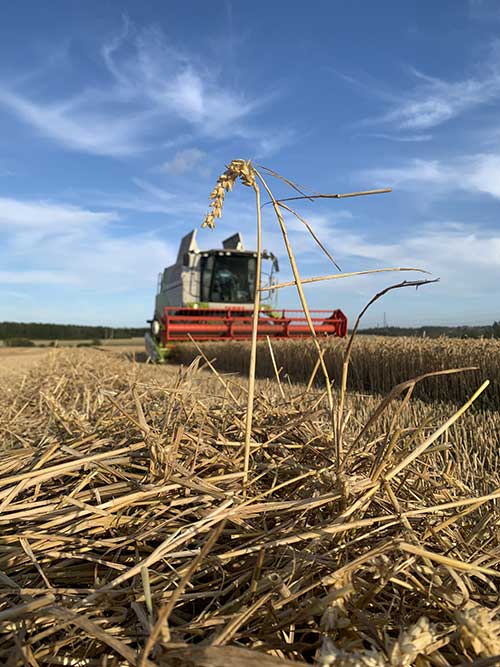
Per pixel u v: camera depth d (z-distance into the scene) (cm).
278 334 1480
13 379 681
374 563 113
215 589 128
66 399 431
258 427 205
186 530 135
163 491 158
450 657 99
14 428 315
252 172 151
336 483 146
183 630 106
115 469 172
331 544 132
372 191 141
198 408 221
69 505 157
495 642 91
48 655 106
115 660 102
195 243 1697
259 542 134
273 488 154
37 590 121
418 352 744
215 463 177
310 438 196
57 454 190
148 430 185
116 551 144
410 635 89
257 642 103
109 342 4662
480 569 112
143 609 116
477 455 339
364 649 99
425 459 218
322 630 103
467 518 166
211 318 1444
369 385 852
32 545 140
